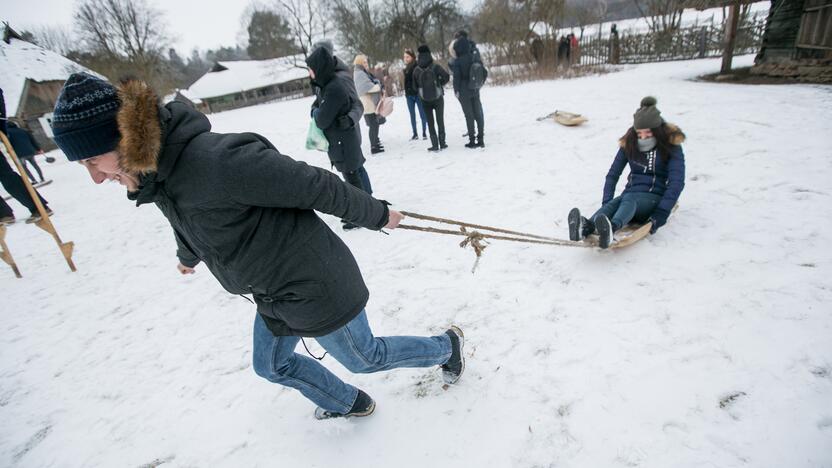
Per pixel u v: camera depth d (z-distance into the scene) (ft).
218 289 12.67
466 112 21.50
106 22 126.82
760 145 15.60
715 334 7.63
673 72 42.16
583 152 18.65
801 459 5.49
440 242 12.81
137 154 3.86
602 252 10.65
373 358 6.03
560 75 49.98
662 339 7.74
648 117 10.04
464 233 7.14
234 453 7.12
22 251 18.54
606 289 9.34
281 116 59.47
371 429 7.04
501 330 8.73
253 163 4.19
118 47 129.39
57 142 3.96
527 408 6.89
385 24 125.80
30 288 14.89
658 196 10.50
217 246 4.72
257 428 7.52
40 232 20.97
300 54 173.17
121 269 15.34
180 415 8.13
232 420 7.79
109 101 3.94
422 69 21.31
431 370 8.00
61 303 13.48
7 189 21.26
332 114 13.38
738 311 8.03
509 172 17.76
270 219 4.73
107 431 8.06
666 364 7.21
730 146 16.05
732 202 11.89
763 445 5.73
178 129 4.22
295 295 5.06
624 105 26.91
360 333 5.74
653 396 6.68
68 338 11.45
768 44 31.35
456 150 22.70
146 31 129.80
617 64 64.13
